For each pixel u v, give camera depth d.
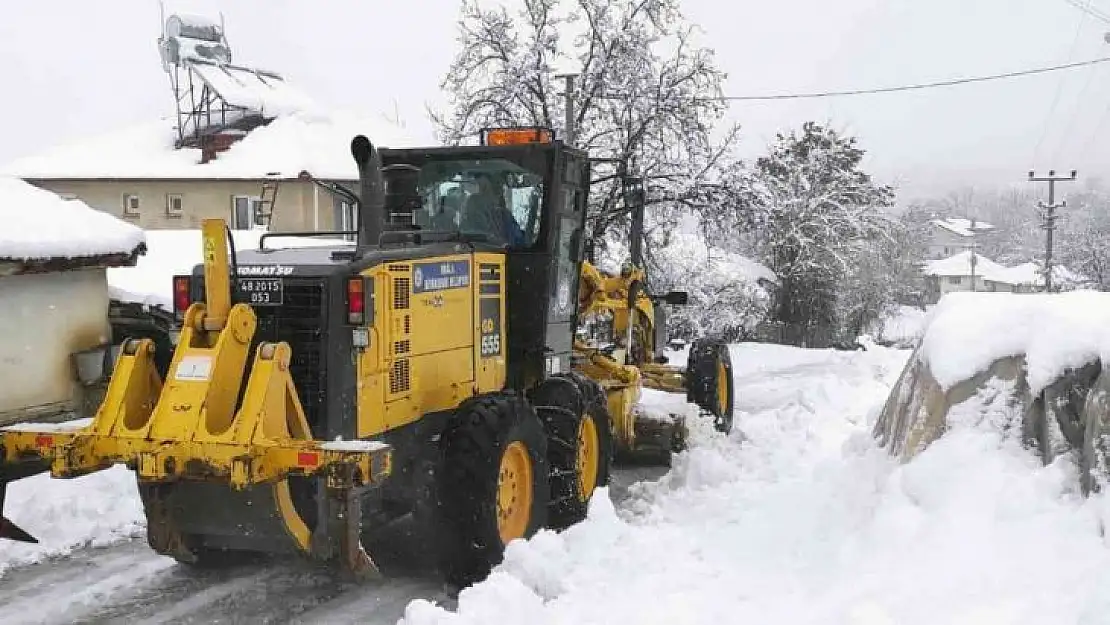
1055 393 5.45
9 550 6.70
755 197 21.11
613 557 5.90
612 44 20.86
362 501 5.68
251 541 5.69
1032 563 4.57
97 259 10.32
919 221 77.81
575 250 7.86
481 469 5.82
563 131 20.56
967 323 6.16
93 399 10.74
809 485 6.97
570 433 6.95
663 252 23.36
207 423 5.05
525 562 5.72
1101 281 43.09
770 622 4.75
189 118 31.69
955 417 5.85
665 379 10.40
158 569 6.41
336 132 30.23
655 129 20.91
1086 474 5.03
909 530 5.22
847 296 39.09
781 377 16.11
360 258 5.78
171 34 30.86
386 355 5.83
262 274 5.63
